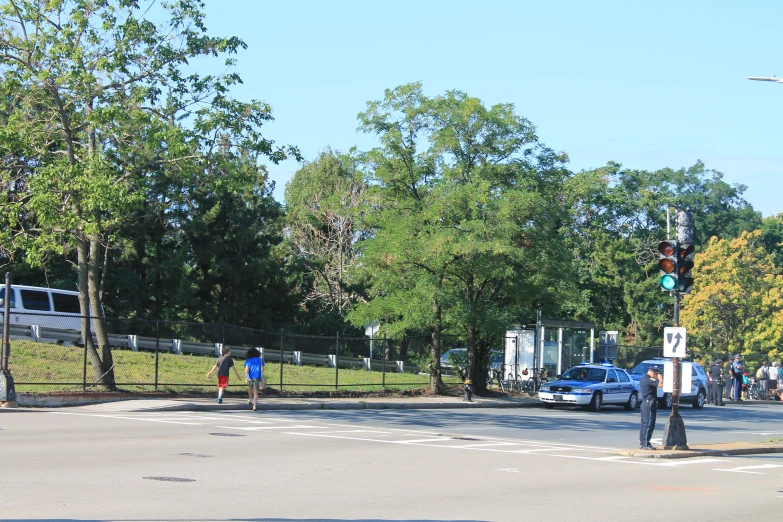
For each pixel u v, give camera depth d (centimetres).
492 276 3503
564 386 3384
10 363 2844
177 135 2502
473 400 3531
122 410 2378
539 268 3597
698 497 1268
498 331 3522
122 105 2488
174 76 2627
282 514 980
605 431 2434
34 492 1048
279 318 5003
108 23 2492
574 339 4344
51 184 2400
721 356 5562
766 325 5584
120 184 2494
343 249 5862
